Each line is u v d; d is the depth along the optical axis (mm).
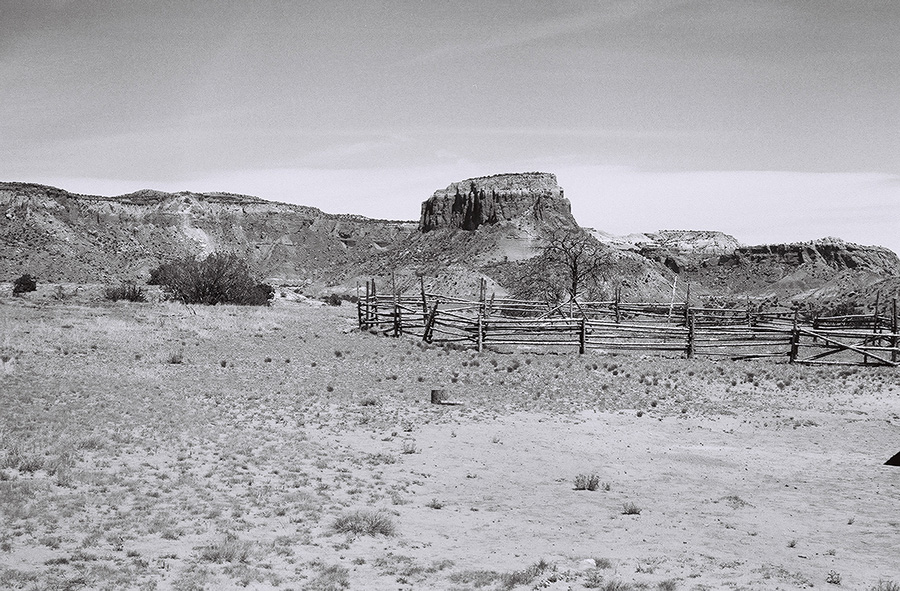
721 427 19156
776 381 25031
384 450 15586
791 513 12172
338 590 8250
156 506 10875
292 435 16234
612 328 34625
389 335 36500
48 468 12133
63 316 35312
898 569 9586
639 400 21922
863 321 37844
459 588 8461
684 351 31641
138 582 8086
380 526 10500
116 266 190250
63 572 8203
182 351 27531
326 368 25625
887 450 16984
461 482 13648
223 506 11086
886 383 24859
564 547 10219
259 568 8812
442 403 20453
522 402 21172
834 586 8906
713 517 11875
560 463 15383
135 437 14898
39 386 19172
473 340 31984
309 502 11641
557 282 59719
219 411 18078
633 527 11258
